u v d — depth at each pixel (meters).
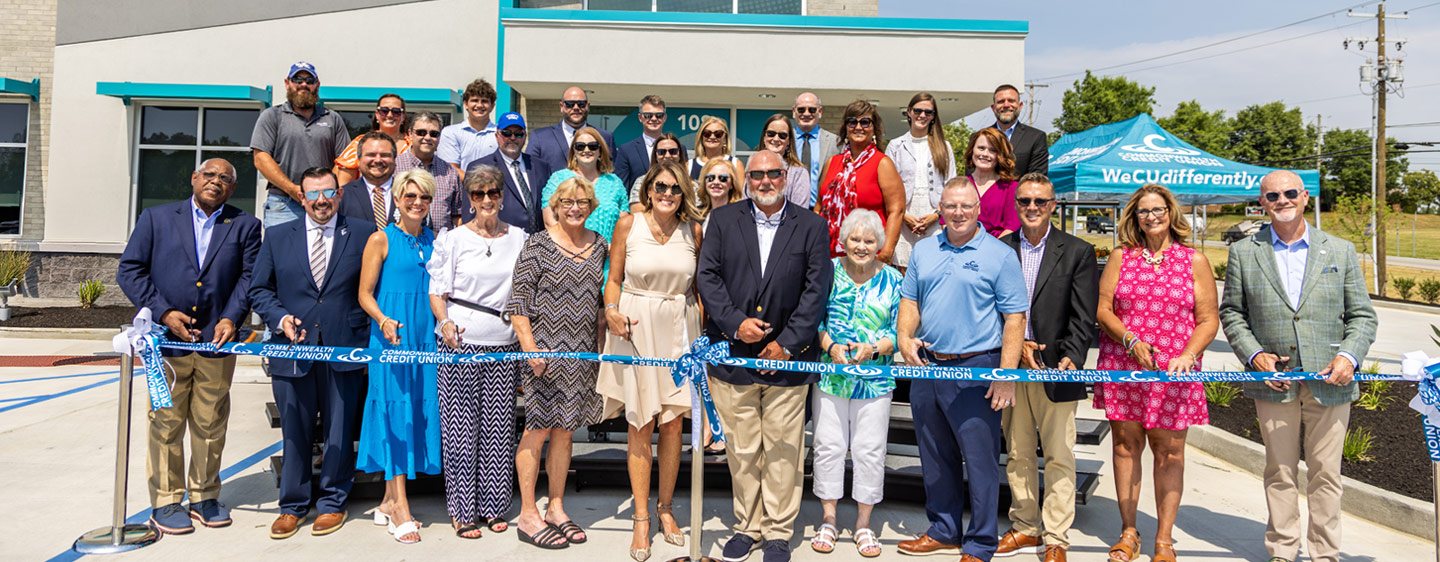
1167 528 4.10
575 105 6.00
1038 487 4.39
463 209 5.72
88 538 4.18
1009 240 4.33
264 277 4.44
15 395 7.78
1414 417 6.86
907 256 5.59
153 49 13.04
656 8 12.18
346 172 6.11
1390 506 4.85
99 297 13.17
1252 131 78.69
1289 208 3.93
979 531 4.05
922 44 10.89
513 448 4.48
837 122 12.04
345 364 4.42
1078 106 57.53
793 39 10.91
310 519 4.60
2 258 12.63
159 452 4.40
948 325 4.04
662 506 4.41
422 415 4.44
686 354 3.81
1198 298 4.02
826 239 4.14
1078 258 4.07
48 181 13.23
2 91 13.09
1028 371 3.81
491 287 4.35
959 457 4.23
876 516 4.86
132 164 13.22
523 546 4.26
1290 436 4.00
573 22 10.88
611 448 5.38
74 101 13.20
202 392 4.45
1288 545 4.06
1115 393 4.07
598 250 4.39
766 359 4.02
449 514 4.45
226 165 4.48
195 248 4.40
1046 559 4.10
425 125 5.45
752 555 4.21
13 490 5.03
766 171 4.03
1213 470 6.02
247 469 5.56
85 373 9.00
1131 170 9.50
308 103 6.23
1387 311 21.02
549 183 5.14
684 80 10.95
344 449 4.50
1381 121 32.31
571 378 4.23
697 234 4.41
